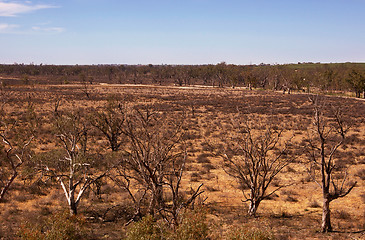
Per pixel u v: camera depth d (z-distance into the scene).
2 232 14.30
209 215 16.86
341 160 28.88
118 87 152.00
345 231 14.69
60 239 12.71
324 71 125.69
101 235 14.55
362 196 20.00
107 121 26.42
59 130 17.53
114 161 17.33
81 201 20.03
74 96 98.25
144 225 12.01
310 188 22.48
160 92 124.44
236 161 28.50
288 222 16.03
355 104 77.75
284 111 65.69
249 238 11.42
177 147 33.41
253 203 16.88
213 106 78.94
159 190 13.05
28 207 18.94
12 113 53.97
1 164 24.64
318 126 14.61
